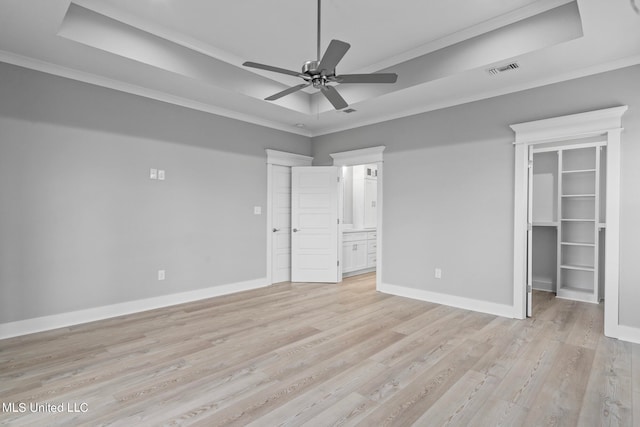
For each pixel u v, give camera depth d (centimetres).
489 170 388
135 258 386
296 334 319
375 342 300
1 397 209
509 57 301
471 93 391
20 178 313
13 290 310
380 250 493
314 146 597
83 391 217
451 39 335
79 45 288
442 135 428
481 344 296
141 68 332
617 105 308
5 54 302
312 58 389
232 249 481
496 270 383
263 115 491
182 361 261
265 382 230
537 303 429
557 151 493
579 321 357
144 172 393
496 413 196
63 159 336
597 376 238
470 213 403
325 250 556
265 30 329
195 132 438
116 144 371
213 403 205
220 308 404
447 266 422
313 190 557
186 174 430
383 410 199
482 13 296
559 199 467
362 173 675
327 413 195
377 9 291
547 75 339
